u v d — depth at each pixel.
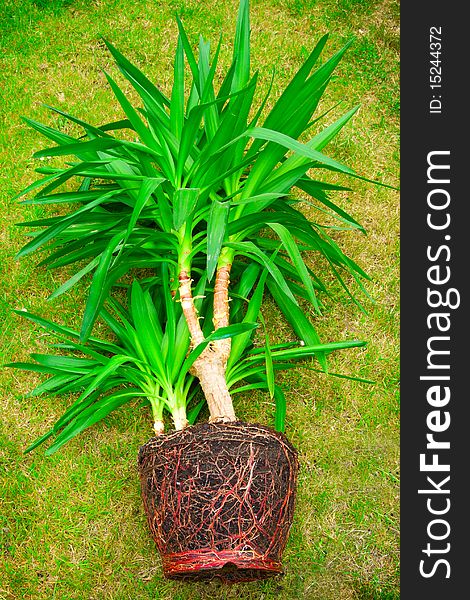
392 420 2.30
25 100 2.81
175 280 2.11
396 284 2.53
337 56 1.93
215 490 1.69
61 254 2.19
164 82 2.91
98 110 2.81
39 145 2.71
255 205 2.10
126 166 2.23
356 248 2.59
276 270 1.86
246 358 2.09
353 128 2.85
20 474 2.11
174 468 1.71
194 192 1.79
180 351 2.00
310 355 2.34
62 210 2.58
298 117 2.02
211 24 3.07
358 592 2.05
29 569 2.00
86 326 1.81
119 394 2.03
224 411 1.84
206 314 2.18
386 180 2.74
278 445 1.75
